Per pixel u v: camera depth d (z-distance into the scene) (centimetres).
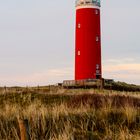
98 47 7462
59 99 2716
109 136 1277
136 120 1537
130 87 6059
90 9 7450
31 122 1416
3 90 3312
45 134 1329
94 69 7344
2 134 1323
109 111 1650
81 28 7456
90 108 1848
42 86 5288
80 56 7388
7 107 1833
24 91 3244
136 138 1228
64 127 1365
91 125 1439
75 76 7512
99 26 7550
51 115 1535
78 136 1279
